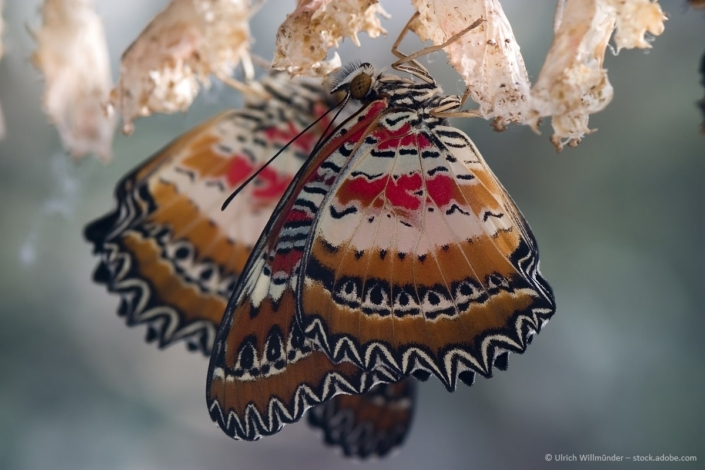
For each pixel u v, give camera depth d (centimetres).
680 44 34
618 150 35
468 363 24
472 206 24
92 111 25
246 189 27
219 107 33
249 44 24
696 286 35
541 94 22
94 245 27
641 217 35
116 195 27
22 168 35
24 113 34
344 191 24
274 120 27
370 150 24
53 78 25
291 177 27
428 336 24
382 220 24
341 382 24
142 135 36
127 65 24
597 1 22
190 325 27
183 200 27
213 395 24
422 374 24
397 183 24
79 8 25
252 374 24
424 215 24
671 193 34
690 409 35
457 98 24
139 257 27
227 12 23
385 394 29
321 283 24
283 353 24
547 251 35
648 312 35
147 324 27
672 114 34
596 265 35
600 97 22
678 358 35
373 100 24
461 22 23
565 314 35
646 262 35
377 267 24
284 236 24
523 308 24
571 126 22
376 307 24
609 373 36
